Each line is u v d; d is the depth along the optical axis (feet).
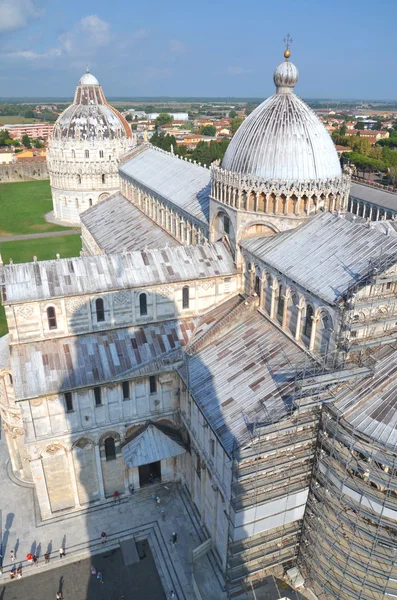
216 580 167.84
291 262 172.76
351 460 140.97
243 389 165.37
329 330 152.76
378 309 153.99
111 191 646.74
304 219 188.65
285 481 155.02
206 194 260.21
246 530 155.02
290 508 160.25
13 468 214.69
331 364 152.35
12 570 170.71
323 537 154.92
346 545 150.30
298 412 146.20
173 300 200.44
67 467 189.88
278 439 150.82
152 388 194.70
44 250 503.20
